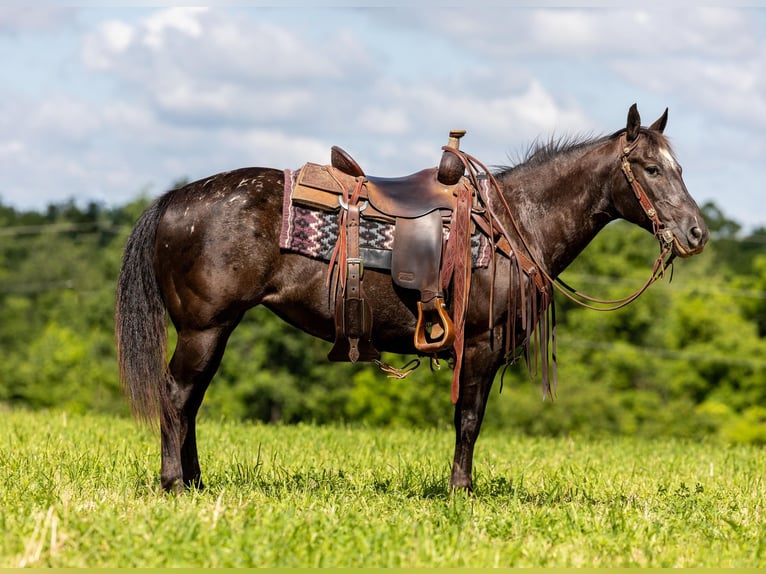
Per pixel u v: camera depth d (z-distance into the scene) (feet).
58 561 24.43
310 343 214.07
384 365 34.22
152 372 33.35
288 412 208.03
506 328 33.50
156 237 33.55
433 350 32.63
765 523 32.27
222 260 32.50
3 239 353.92
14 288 318.86
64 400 242.78
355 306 32.68
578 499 36.50
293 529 27.25
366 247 32.76
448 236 33.04
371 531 27.58
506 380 222.07
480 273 33.27
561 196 34.78
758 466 49.98
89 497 31.78
